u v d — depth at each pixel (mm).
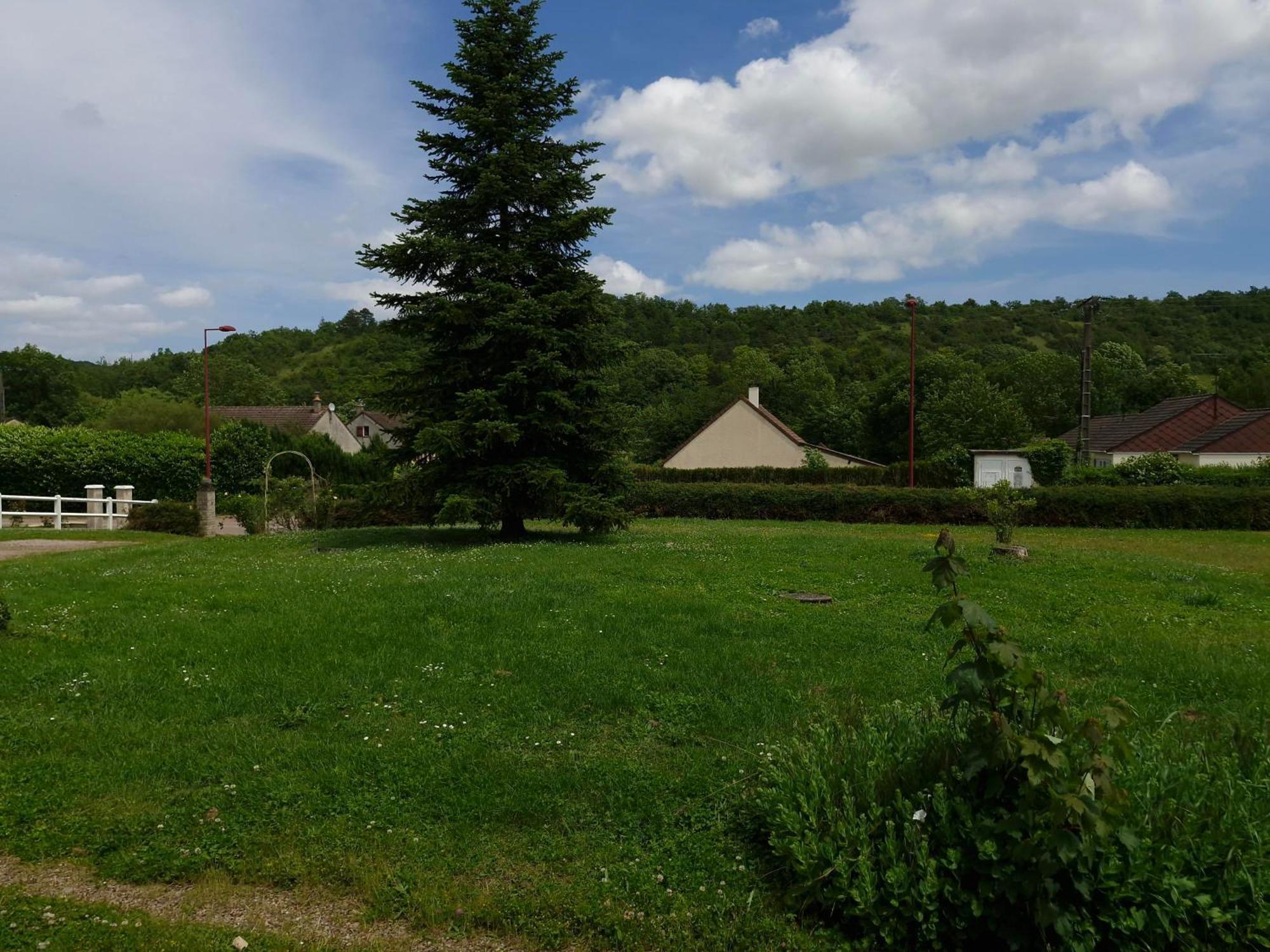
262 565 12469
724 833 4148
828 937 3363
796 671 6820
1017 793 3170
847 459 52656
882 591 10828
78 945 3246
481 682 6406
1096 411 60844
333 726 5516
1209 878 2975
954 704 3344
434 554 13852
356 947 3334
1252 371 65500
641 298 92625
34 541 17688
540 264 16516
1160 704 6133
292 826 4203
